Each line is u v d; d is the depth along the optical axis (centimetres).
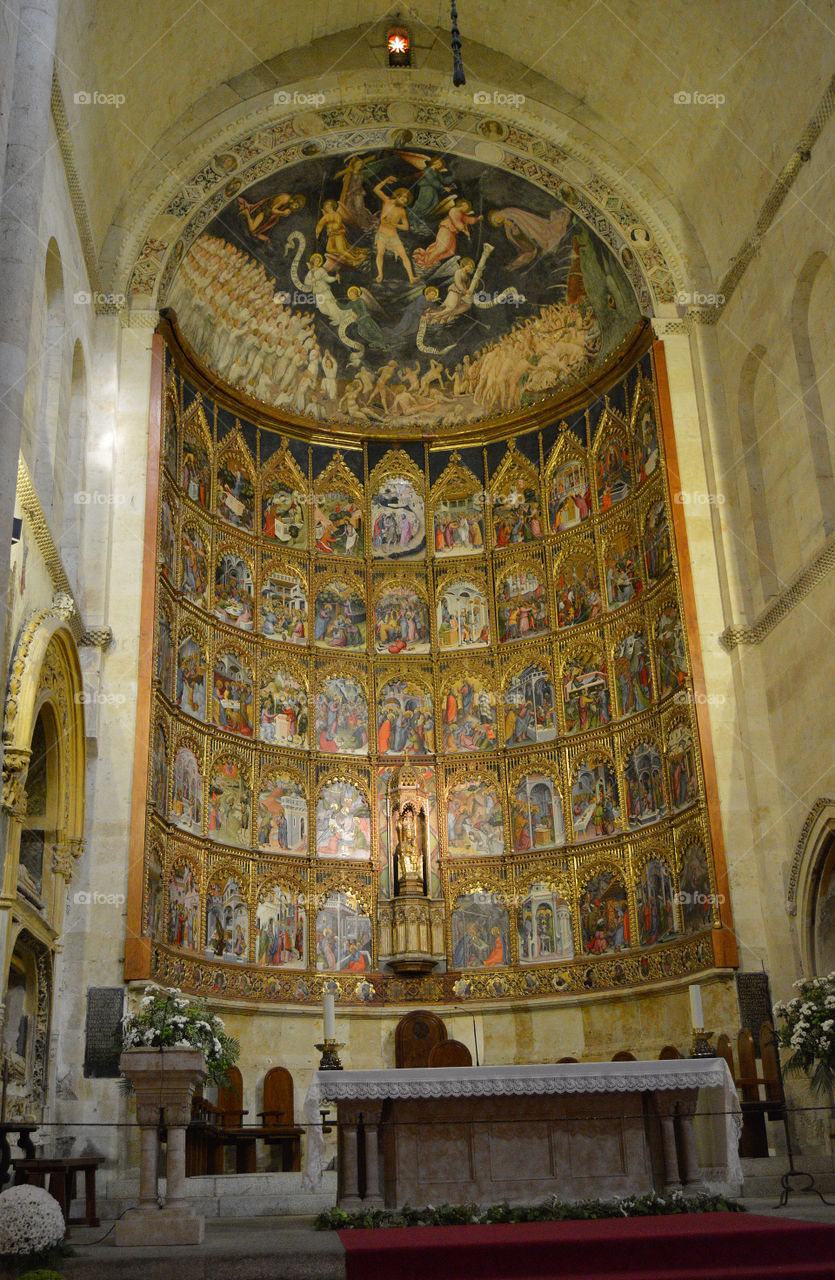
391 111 2458
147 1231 1089
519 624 2612
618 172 2444
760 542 2192
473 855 2481
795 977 1966
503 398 2731
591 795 2414
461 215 2612
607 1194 1280
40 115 1449
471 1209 1191
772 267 2116
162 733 2120
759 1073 1902
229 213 2444
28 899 1616
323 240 2603
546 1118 1294
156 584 2106
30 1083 1719
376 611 2666
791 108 2033
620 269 2488
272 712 2480
